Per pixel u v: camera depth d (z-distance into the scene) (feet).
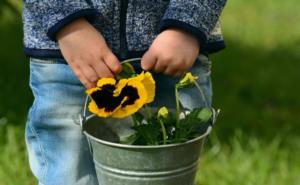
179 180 7.12
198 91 8.31
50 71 8.05
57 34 7.39
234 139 13.21
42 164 8.48
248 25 25.52
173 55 7.27
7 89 16.14
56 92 8.12
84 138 8.36
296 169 12.28
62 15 7.34
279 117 16.14
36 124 8.33
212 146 13.17
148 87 7.00
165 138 7.22
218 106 16.48
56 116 8.20
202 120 7.35
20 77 17.28
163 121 7.42
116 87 6.98
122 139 7.66
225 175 11.70
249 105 16.87
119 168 7.04
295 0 29.40
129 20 7.82
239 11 27.55
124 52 7.88
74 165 8.38
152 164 6.93
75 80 8.05
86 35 7.34
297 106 17.15
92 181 8.52
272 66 20.57
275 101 17.44
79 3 7.40
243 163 12.13
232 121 15.37
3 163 11.71
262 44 23.06
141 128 7.30
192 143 7.01
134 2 7.79
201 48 8.14
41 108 8.20
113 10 7.77
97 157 7.26
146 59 7.35
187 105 8.29
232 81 18.75
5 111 14.47
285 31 24.90
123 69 7.43
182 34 7.36
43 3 7.42
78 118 8.18
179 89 8.26
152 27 7.88
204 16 7.47
